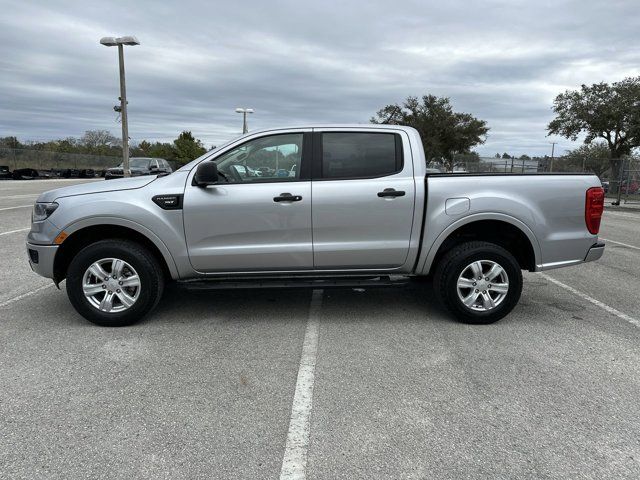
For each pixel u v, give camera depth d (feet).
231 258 14.84
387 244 15.01
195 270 15.02
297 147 15.07
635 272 23.20
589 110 103.96
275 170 15.06
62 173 123.65
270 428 9.55
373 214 14.83
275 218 14.69
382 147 15.19
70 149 182.91
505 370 12.08
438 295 15.35
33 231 15.06
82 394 10.81
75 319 15.70
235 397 10.73
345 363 12.48
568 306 17.47
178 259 14.79
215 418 9.89
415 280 16.71
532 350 13.33
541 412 10.12
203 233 14.67
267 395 10.83
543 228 15.12
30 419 9.80
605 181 77.77
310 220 14.74
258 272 15.20
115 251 14.46
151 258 14.75
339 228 14.84
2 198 56.80
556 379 11.60
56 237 14.48
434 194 14.84
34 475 8.14
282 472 8.26
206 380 11.52
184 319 15.81
